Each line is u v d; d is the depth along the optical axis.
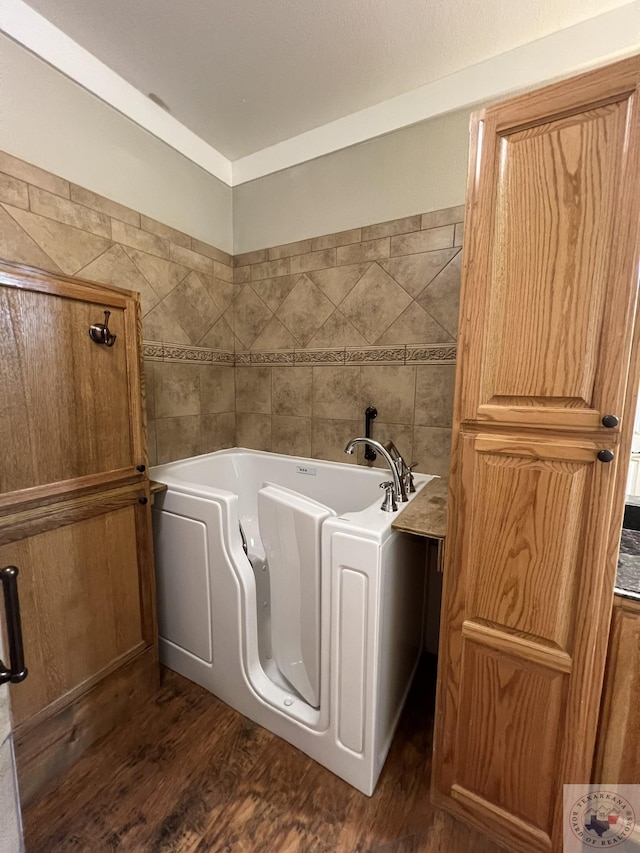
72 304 1.13
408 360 1.76
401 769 1.21
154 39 1.40
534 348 0.82
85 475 1.20
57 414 1.11
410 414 1.78
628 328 0.72
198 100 1.72
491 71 1.47
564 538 0.83
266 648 1.46
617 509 0.78
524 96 0.78
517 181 0.80
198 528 1.43
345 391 1.96
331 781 1.16
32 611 1.08
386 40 1.39
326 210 1.93
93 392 1.21
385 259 1.78
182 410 2.05
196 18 1.31
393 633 1.24
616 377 0.74
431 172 1.64
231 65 1.52
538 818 0.94
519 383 0.84
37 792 1.11
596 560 0.79
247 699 1.38
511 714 0.94
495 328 0.86
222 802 1.10
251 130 1.93
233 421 2.38
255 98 1.71
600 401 0.76
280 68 1.53
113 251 1.65
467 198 0.86
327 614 1.14
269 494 1.32
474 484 0.91
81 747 1.23
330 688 1.15
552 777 0.91
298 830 1.03
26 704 1.08
